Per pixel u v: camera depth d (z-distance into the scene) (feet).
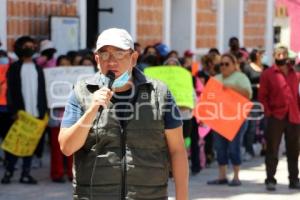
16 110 45.80
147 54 53.52
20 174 49.67
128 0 74.49
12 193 43.88
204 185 47.93
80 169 19.98
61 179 47.47
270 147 45.80
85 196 19.90
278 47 44.70
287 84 45.09
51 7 63.98
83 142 19.56
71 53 52.49
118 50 19.47
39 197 42.91
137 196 19.84
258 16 99.50
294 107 45.39
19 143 45.96
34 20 62.44
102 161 19.72
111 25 74.79
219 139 47.62
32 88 45.78
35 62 49.44
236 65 48.06
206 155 55.06
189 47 84.64
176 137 20.54
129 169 19.77
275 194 45.21
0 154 53.11
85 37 66.49
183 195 20.71
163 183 20.25
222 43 91.35
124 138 19.85
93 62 50.37
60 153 47.19
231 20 94.27
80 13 66.23
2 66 47.65
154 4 78.48
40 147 51.26
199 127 50.96
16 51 46.16
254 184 48.49
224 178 48.16
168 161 20.61
